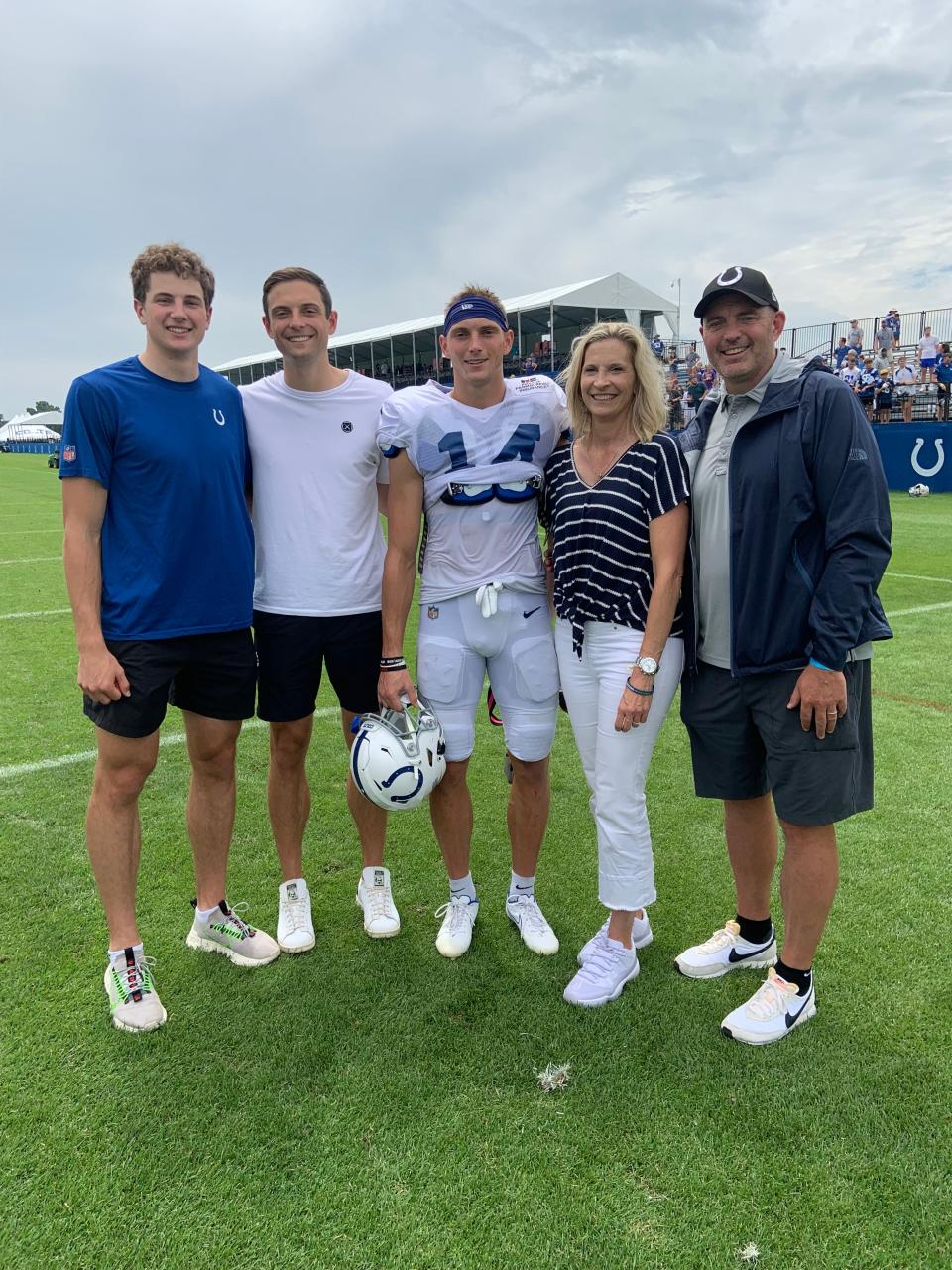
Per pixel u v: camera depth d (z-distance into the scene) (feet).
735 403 7.29
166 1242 5.55
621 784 7.86
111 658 7.58
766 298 6.73
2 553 38.47
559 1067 7.07
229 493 8.03
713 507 7.47
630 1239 5.53
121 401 7.43
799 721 7.06
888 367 62.49
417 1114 6.59
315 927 9.37
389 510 8.29
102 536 7.68
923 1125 6.43
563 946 9.00
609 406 7.33
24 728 15.37
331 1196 5.88
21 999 8.00
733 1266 5.35
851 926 9.08
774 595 7.04
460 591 8.32
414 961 8.71
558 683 8.68
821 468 6.72
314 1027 7.64
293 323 8.02
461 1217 5.70
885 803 12.04
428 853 11.10
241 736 15.25
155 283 7.37
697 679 7.93
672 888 10.12
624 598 7.64
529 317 89.35
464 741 8.67
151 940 9.09
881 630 7.00
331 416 8.53
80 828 11.47
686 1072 7.03
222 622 8.07
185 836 11.37
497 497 8.05
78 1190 5.93
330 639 8.84
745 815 8.13
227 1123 6.51
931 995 7.95
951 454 53.93
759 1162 6.12
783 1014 7.41
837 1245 5.49
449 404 7.95
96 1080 6.98
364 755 8.05
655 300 84.12
